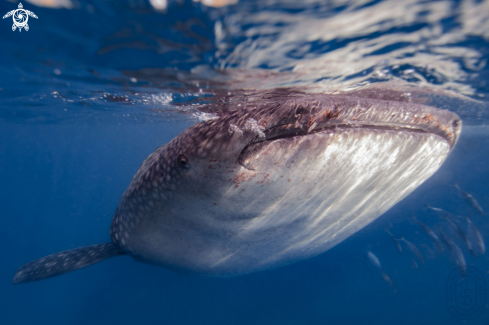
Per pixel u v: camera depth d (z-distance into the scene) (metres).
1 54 3.95
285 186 2.05
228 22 2.83
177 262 3.17
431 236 8.19
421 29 3.05
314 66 3.93
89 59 4.02
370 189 2.58
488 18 2.83
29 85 5.99
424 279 17.39
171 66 4.09
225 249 2.83
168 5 2.60
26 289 23.58
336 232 3.30
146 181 2.37
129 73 4.59
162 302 17.11
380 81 4.68
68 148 59.62
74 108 10.07
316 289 17.77
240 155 1.88
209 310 16.14
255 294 17.44
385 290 16.89
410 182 2.96
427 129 2.38
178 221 2.45
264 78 4.44
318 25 2.87
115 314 16.84
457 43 3.40
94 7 2.68
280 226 2.52
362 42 3.28
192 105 6.80
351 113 2.00
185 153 1.97
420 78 4.67
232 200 2.10
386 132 2.15
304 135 1.93
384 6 2.59
